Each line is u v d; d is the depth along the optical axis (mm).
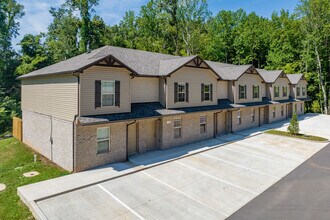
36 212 8398
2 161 14609
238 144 18359
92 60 12961
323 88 39500
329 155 15633
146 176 11883
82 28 35656
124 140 14023
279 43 45438
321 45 39781
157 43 46031
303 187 10617
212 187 10664
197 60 18344
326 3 37375
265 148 17281
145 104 15977
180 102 17328
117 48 19031
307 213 8383
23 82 19094
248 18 52844
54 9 36656
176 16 46719
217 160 14461
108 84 13047
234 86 22578
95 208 8789
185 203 9211
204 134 19703
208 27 52906
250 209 8727
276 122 29812
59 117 13477
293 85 35156
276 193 10047
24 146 17844
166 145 16609
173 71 16297
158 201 9359
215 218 8156
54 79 13930
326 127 26594
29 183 10891
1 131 27078
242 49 48281
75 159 12086
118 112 13523
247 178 11719
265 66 47688
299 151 16594
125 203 9180
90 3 35875
